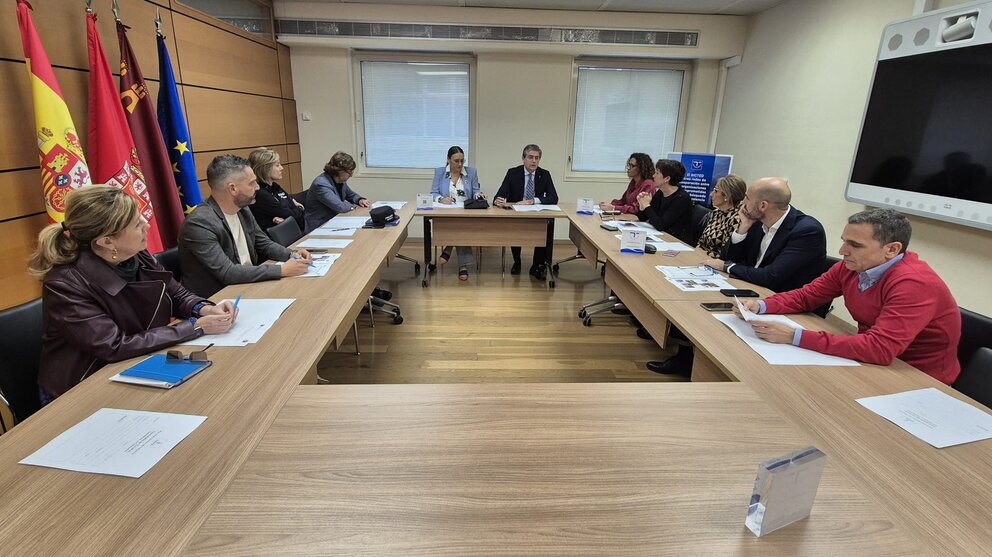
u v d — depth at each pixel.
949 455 1.02
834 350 1.47
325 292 1.97
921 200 2.90
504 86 5.38
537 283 4.45
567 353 3.07
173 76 2.96
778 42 4.45
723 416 1.15
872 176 3.24
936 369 1.51
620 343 3.23
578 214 4.15
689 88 5.63
